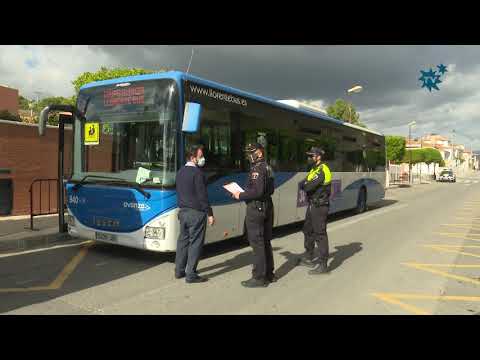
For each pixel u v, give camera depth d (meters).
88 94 7.66
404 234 11.31
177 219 6.74
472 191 34.47
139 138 6.98
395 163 51.81
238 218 8.38
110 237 7.23
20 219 10.98
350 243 9.81
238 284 6.16
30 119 26.11
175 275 6.39
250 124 8.74
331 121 12.84
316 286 6.16
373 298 5.67
